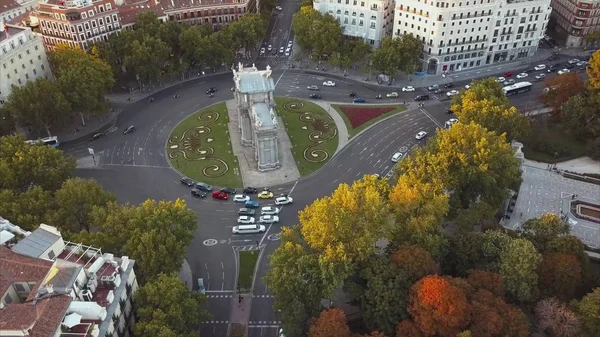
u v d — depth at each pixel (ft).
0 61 638.12
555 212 539.29
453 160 501.56
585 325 366.02
